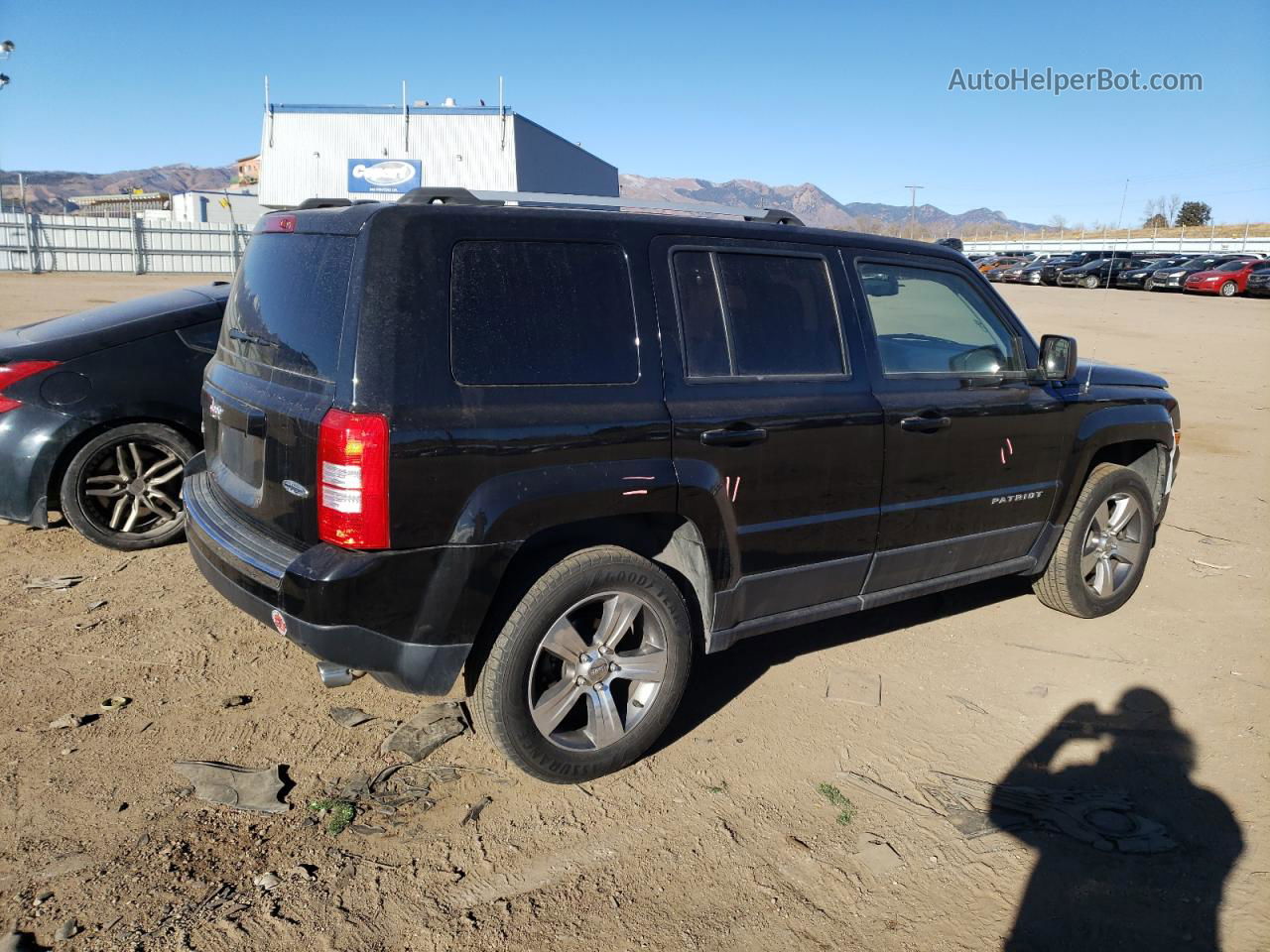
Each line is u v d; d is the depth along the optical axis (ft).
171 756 11.25
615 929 8.93
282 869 9.45
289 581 9.56
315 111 119.34
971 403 13.73
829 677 14.20
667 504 10.88
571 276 10.64
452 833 10.16
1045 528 15.49
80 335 17.06
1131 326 72.79
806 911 9.29
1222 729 13.08
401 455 9.34
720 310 11.68
